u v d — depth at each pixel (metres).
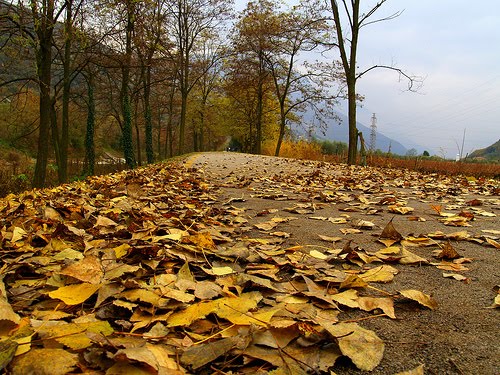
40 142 12.23
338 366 1.33
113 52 17.34
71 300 1.58
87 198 4.70
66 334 1.27
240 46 32.38
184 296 1.64
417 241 2.98
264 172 11.12
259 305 1.75
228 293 1.73
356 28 16.28
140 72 25.53
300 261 2.39
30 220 3.23
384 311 1.72
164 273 2.06
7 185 11.77
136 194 4.95
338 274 2.10
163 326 1.43
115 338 1.31
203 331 1.46
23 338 1.22
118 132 54.59
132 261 2.15
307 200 5.34
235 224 3.74
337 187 7.12
